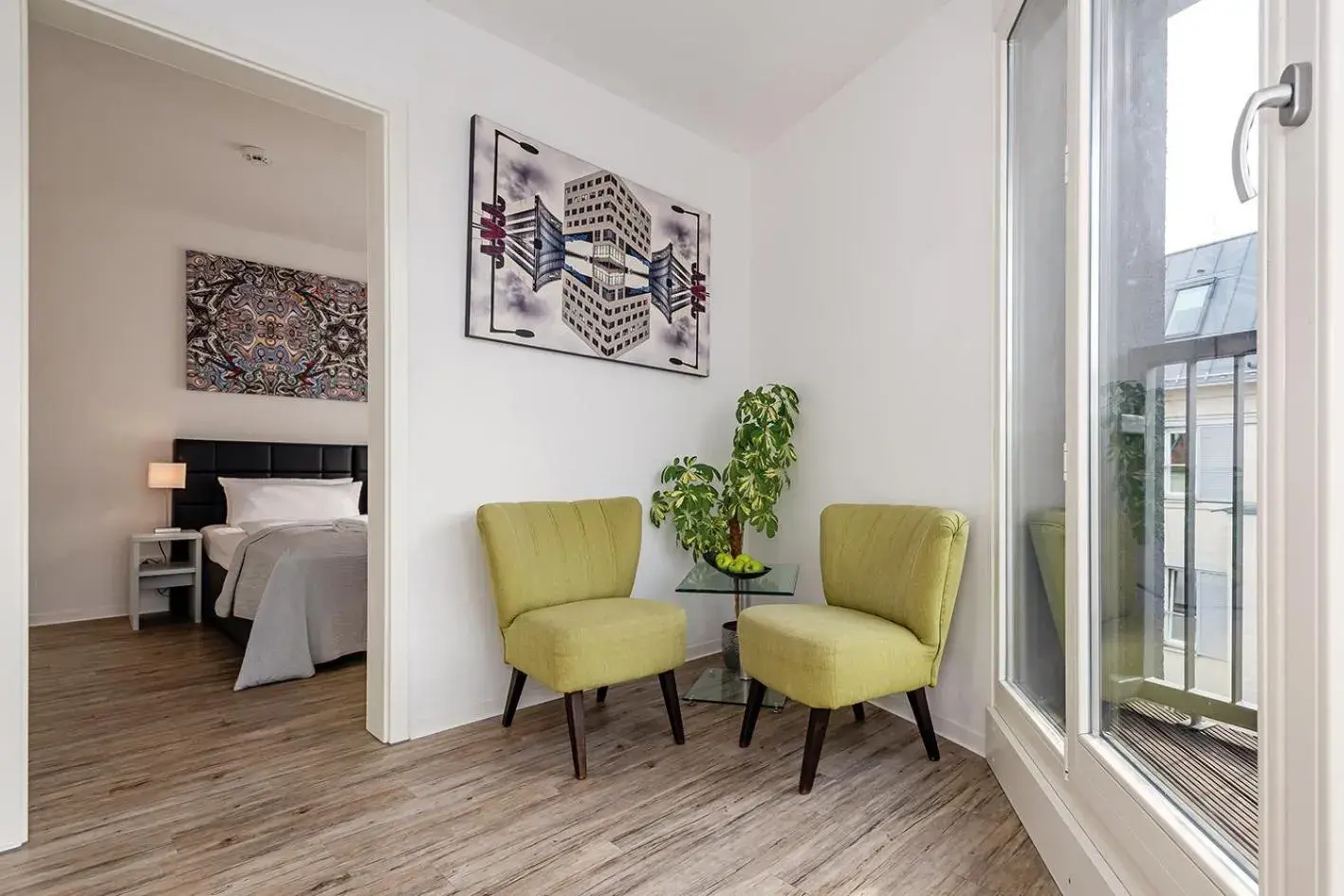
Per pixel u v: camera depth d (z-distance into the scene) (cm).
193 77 283
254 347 473
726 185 337
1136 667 127
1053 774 160
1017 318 204
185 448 436
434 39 234
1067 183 153
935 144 238
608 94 287
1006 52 207
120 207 425
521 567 230
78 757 211
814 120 302
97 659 325
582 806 181
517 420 257
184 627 394
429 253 232
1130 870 121
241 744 221
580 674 200
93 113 311
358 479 509
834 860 156
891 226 258
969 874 151
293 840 164
